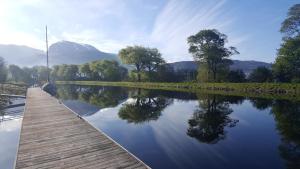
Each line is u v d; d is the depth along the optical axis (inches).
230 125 615.2
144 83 2554.1
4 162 348.8
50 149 311.1
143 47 2728.8
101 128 581.9
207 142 456.4
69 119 514.9
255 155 381.7
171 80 2733.8
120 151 303.3
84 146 323.6
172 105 1031.6
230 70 2130.9
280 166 337.1
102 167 254.4
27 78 3912.4
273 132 536.1
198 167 330.6
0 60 2662.4
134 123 644.7
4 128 552.1
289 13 1608.0
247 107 943.7
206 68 2130.9
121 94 1635.1
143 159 361.4
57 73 4443.9
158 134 519.2
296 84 1344.7
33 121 494.0
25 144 333.1
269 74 1921.8
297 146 430.0
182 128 581.6
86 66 3929.6
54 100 904.9
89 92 1849.2
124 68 3668.8
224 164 343.9
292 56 1563.7
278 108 901.8
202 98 1311.5
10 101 1019.3
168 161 353.1
